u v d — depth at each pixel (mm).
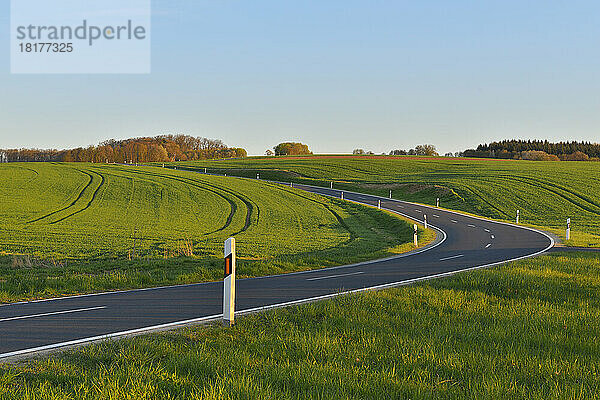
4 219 44656
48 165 104062
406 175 95500
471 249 27688
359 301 10797
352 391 5625
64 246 29734
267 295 12703
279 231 40812
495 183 76500
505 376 6094
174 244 31531
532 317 9312
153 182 77250
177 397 5387
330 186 86812
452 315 9523
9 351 7430
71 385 5812
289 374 6074
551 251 25953
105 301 11797
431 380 6012
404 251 27438
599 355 7160
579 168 97562
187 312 10422
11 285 13188
